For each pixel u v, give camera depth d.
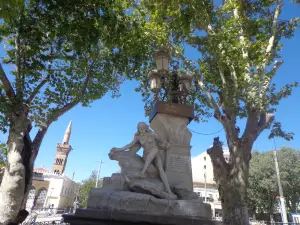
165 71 7.18
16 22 8.24
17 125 8.80
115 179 5.30
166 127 6.68
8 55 10.33
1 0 5.08
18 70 9.22
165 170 6.02
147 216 4.50
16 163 8.30
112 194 4.80
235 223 9.09
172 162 6.14
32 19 8.02
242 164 9.91
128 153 5.95
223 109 11.69
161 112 6.80
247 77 10.19
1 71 8.73
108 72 12.91
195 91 14.48
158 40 11.78
